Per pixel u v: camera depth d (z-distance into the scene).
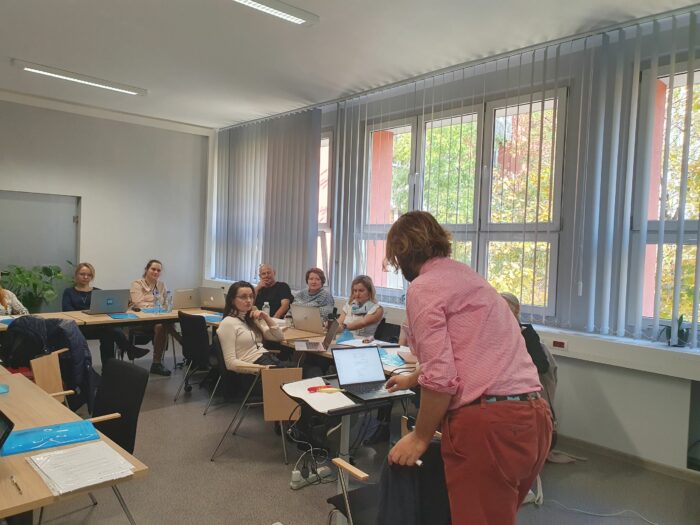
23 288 5.97
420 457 1.58
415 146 4.90
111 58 4.58
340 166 5.68
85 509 2.62
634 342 3.45
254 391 3.77
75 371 3.20
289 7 3.38
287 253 6.18
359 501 1.91
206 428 3.81
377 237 5.20
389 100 5.18
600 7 3.29
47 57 4.60
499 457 1.45
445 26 3.65
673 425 3.30
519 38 3.84
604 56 3.64
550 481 3.17
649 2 3.19
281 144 6.32
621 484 3.15
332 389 2.38
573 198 3.83
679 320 3.31
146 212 7.13
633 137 3.51
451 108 4.62
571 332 3.75
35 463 1.56
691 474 3.23
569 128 3.87
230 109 6.27
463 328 1.52
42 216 6.38
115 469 1.54
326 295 5.09
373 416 3.54
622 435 3.51
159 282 5.73
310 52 4.24
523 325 3.23
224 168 7.40
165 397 4.51
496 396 1.46
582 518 2.73
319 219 5.99
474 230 4.38
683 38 3.37
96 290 4.73
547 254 3.90
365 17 3.54
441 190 4.64
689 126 3.24
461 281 1.57
